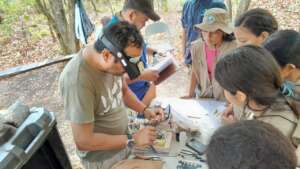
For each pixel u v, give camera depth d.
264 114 1.36
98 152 1.95
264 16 2.00
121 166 1.79
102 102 1.80
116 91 1.93
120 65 1.59
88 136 1.74
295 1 6.42
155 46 3.43
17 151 1.09
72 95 1.66
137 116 2.25
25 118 1.22
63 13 4.90
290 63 1.49
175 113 2.23
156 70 2.66
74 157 3.06
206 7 3.16
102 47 1.58
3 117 1.19
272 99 1.29
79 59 1.67
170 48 3.35
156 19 2.44
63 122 3.71
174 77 4.25
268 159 0.71
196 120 2.12
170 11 6.71
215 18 2.34
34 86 4.52
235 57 1.33
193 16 3.27
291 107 1.36
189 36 3.40
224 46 2.37
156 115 2.18
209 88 2.53
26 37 6.86
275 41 1.55
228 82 1.33
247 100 1.33
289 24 5.70
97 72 1.69
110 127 1.93
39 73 4.75
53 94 4.34
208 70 2.51
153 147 1.90
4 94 4.38
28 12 7.22
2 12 6.86
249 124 0.81
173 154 1.84
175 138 1.97
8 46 6.65
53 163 1.35
